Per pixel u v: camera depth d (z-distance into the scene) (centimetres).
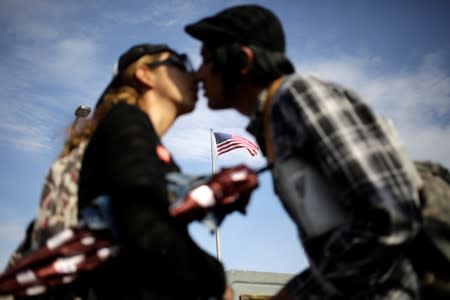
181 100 219
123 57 221
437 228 151
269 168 168
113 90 219
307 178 160
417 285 150
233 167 175
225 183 168
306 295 164
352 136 151
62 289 162
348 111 156
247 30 189
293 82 163
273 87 174
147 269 160
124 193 157
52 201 181
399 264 148
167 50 223
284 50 196
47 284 159
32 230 190
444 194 161
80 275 162
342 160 148
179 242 159
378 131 155
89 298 163
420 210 152
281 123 165
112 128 175
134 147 166
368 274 147
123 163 162
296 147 160
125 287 161
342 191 149
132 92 215
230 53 189
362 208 145
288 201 167
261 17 192
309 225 160
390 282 148
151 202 157
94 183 175
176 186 169
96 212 165
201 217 165
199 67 203
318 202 158
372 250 144
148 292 160
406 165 157
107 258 162
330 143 150
